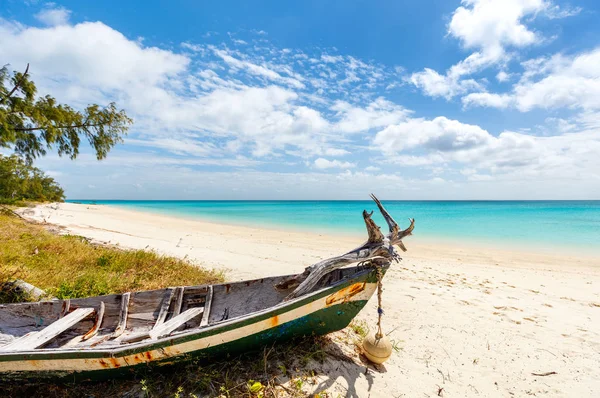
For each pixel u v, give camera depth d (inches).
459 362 168.4
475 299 277.3
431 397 135.3
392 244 169.5
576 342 195.5
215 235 701.9
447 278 354.3
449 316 233.5
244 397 120.8
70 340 161.5
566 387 148.7
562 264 446.0
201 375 129.9
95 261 311.9
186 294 192.9
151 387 123.7
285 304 137.5
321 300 143.6
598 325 222.8
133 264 312.0
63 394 122.3
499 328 214.2
